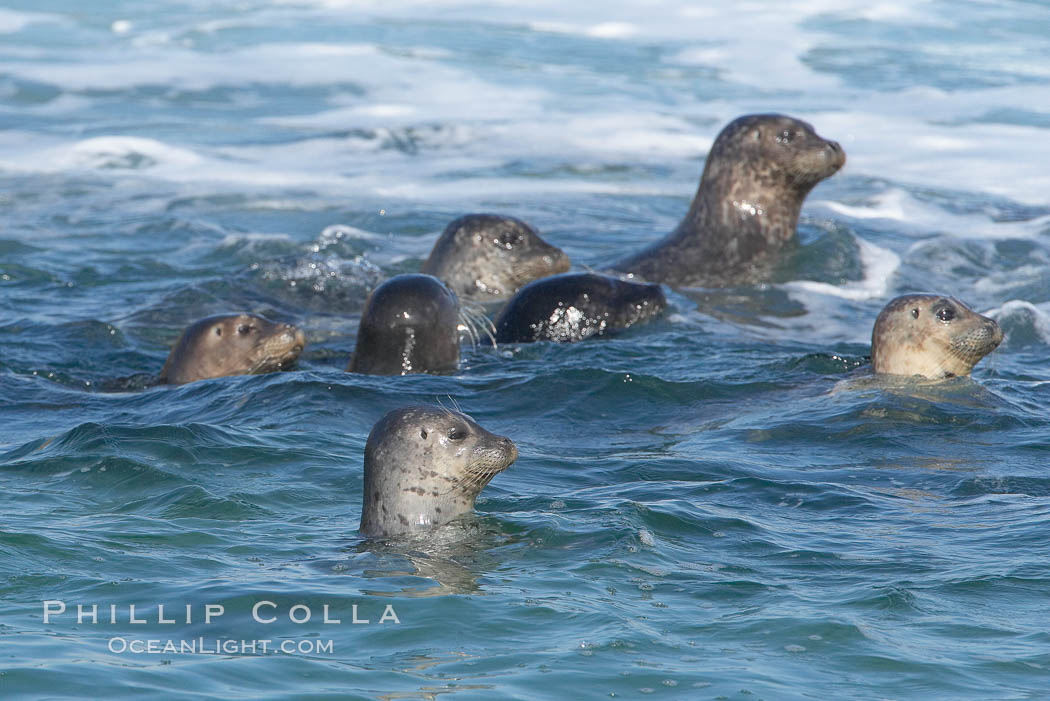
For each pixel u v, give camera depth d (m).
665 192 84.31
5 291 61.28
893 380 44.06
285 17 138.88
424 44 126.81
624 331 53.50
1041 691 21.81
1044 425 39.16
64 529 29.44
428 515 30.00
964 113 102.62
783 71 116.75
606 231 73.62
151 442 35.88
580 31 132.00
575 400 42.25
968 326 44.00
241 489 32.84
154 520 30.45
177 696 21.27
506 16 138.12
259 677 22.11
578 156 92.75
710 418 40.78
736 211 64.56
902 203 79.56
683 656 23.11
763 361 47.75
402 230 74.56
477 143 96.12
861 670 22.59
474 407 41.62
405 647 23.47
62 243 71.12
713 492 32.88
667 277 62.50
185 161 90.56
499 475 34.44
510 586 26.34
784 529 30.02
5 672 21.81
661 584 26.52
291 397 41.53
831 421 39.47
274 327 47.44
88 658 22.61
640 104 106.56
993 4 140.75
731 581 26.66
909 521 30.58
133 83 112.75
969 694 21.73
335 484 33.62
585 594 25.91
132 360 51.38
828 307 58.75
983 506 31.70
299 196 82.12
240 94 110.06
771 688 21.88
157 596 25.69
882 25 132.38
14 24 134.50
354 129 99.00
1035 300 60.47
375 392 42.31
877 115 102.44
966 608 25.19
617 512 30.62
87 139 95.00
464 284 60.59
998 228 74.25
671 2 142.50
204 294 59.47
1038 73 114.88
